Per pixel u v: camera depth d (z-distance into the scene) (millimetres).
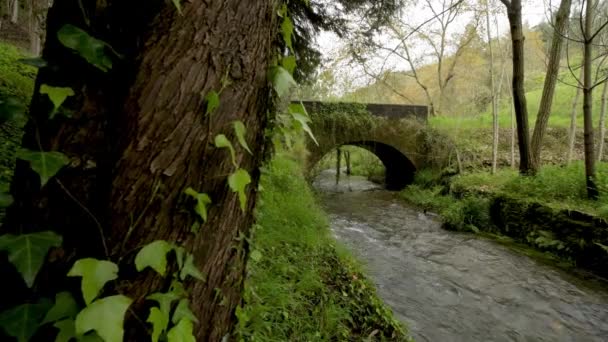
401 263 5508
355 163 18562
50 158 807
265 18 1102
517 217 6781
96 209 864
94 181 866
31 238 796
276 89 1153
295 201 4941
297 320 2389
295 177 6508
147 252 876
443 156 11164
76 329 720
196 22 917
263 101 1189
